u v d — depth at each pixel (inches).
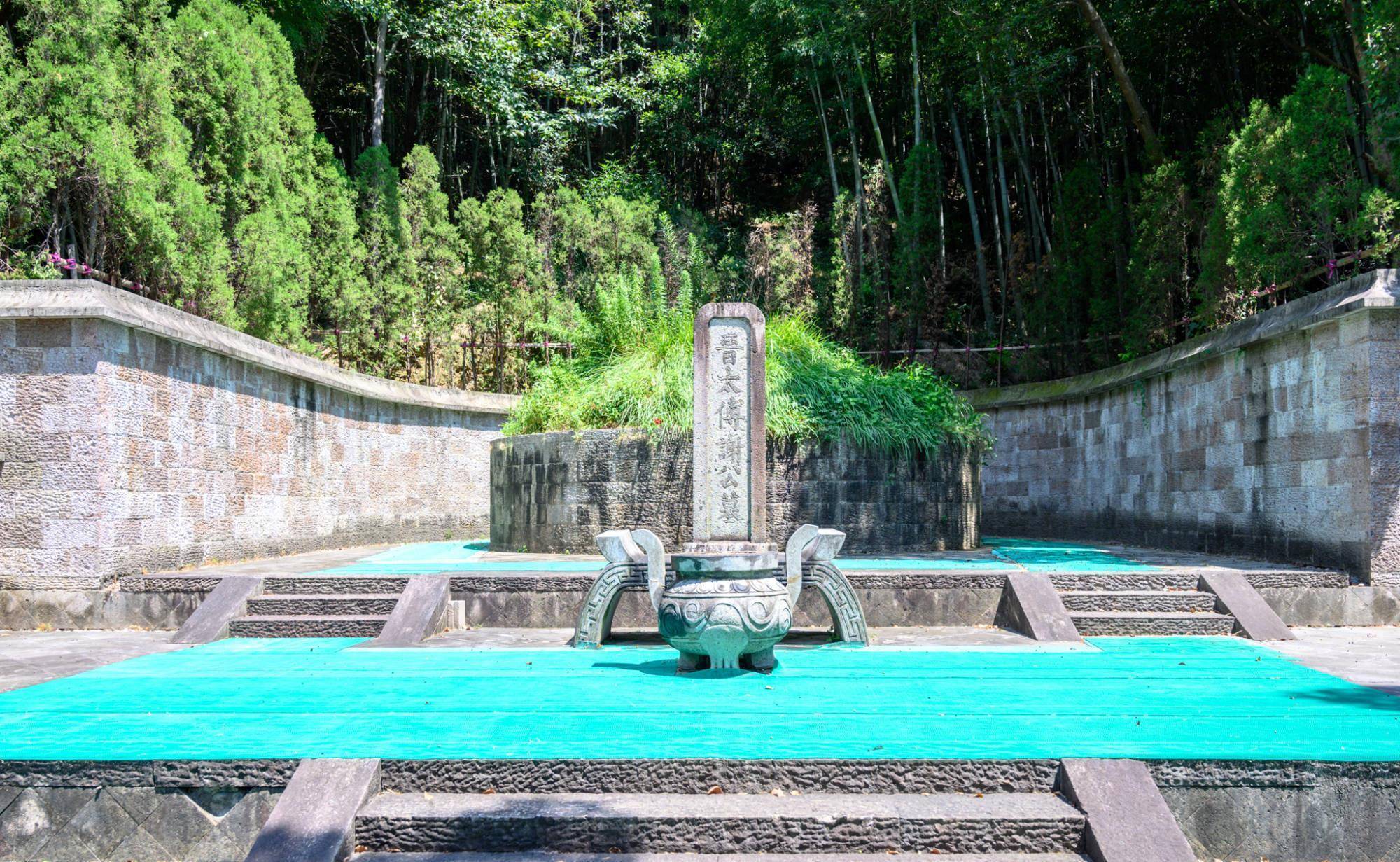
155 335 319.3
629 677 216.2
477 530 585.9
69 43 335.9
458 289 605.3
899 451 400.8
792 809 143.1
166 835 148.9
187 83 406.6
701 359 256.8
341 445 467.8
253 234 418.0
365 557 403.5
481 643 267.7
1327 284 396.2
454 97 856.3
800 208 893.8
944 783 149.7
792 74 868.6
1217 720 172.4
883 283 663.8
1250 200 364.5
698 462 255.0
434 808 143.5
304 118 511.8
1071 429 528.4
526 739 160.6
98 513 292.8
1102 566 323.0
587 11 929.5
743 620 215.2
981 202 862.5
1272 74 531.8
